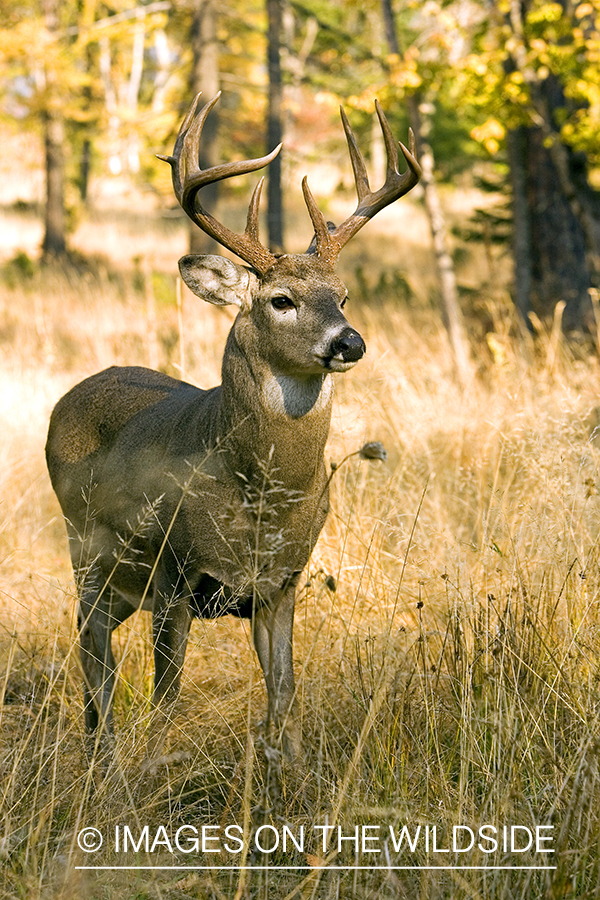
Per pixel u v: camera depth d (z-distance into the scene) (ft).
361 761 24.31
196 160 27.61
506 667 26.17
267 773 22.24
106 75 193.16
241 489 26.43
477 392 47.98
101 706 28.17
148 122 112.68
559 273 74.38
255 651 30.22
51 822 23.11
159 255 156.15
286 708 26.17
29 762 24.86
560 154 65.87
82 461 31.83
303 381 26.21
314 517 27.09
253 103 149.28
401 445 42.42
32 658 28.99
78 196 200.64
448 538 31.99
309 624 31.76
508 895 19.94
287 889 21.74
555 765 22.95
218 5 106.52
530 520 30.35
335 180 239.50
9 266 131.03
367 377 47.34
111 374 33.04
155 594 27.91
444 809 22.72
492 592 29.86
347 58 81.05
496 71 64.49
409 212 190.49
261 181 26.96
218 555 26.68
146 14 112.88
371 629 29.66
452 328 68.44
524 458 33.53
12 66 133.28
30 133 168.04
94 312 91.66
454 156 179.83
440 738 25.99
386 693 26.09
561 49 61.98
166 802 25.16
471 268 128.26
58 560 39.96
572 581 28.76
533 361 53.57
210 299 26.89
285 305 25.98
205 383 50.90
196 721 27.12
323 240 27.25
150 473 28.66
